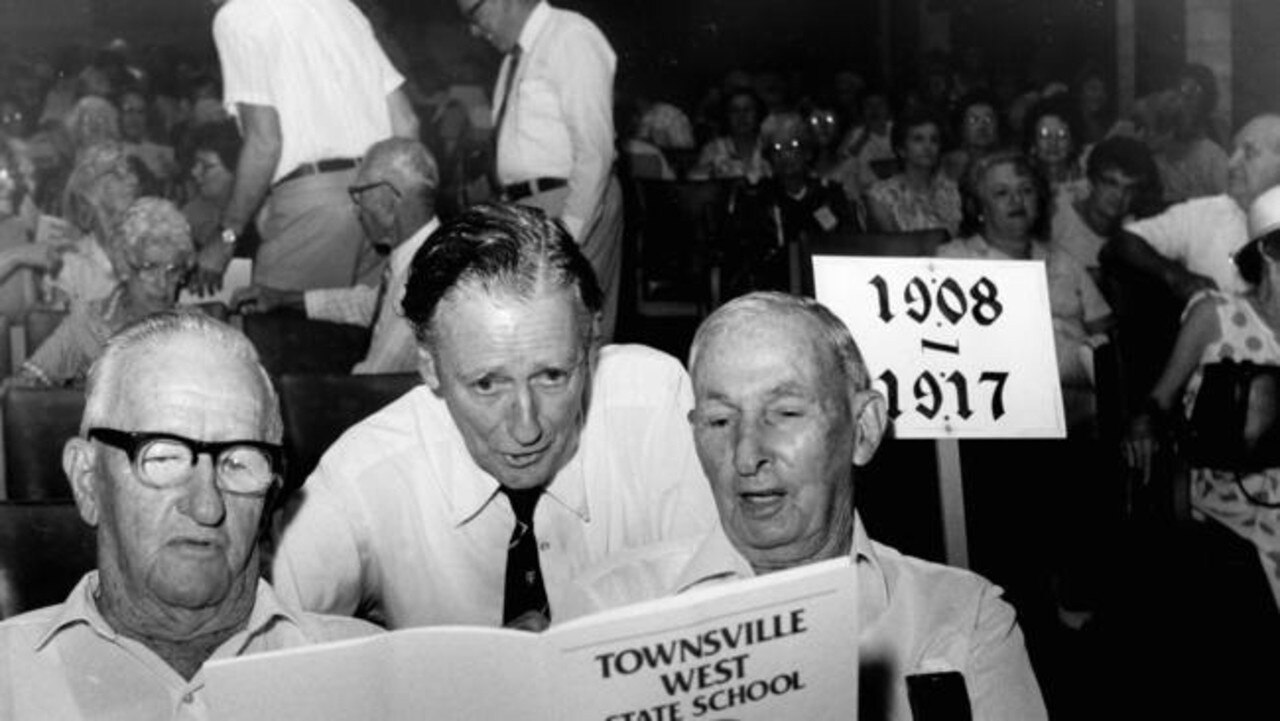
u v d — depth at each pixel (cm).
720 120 1077
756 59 1741
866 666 227
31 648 203
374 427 261
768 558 221
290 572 246
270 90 551
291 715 164
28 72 1003
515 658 164
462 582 256
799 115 1042
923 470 511
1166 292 586
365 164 460
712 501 263
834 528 222
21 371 467
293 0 554
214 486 198
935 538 496
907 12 1633
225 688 162
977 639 231
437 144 1048
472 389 226
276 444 203
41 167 836
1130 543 461
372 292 536
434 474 254
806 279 640
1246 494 434
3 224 671
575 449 256
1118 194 673
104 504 199
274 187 559
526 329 222
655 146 1109
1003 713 228
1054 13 1307
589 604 231
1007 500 507
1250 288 465
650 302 795
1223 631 429
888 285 293
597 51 551
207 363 201
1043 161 771
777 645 167
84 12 1388
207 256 559
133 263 462
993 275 299
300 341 470
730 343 217
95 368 203
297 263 554
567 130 550
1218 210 589
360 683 165
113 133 883
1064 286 604
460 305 223
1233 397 430
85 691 201
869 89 1366
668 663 165
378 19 1106
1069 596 483
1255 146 593
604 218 557
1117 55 1191
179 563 196
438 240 227
